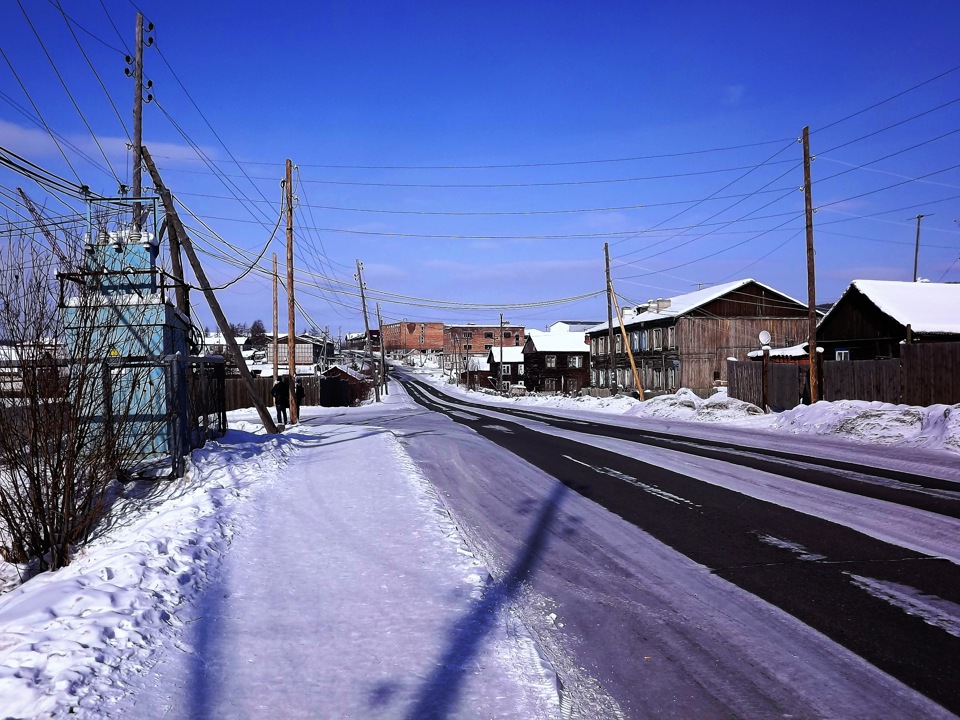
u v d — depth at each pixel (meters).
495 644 5.18
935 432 15.77
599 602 6.34
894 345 28.16
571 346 76.88
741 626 5.62
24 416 8.48
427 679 4.58
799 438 18.80
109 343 9.51
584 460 15.17
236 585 6.53
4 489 8.54
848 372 22.12
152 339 11.97
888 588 6.27
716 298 50.91
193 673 4.65
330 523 8.92
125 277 12.07
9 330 8.35
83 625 5.04
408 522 8.88
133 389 10.31
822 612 5.80
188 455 11.93
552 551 8.02
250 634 5.36
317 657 4.93
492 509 10.31
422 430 23.67
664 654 5.16
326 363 88.38
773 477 12.26
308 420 31.31
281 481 11.91
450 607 5.92
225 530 8.37
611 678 4.79
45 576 7.57
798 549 7.68
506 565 7.48
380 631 5.40
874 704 4.27
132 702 4.12
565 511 10.10
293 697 4.33
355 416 35.09
